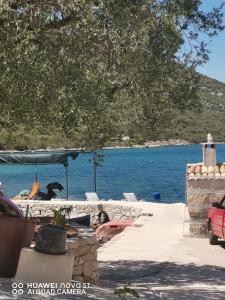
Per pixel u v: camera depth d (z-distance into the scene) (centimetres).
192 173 1691
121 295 778
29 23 782
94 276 910
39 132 1095
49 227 730
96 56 883
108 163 9306
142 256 1359
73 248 828
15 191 4550
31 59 790
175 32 1010
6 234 752
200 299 852
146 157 11388
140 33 902
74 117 928
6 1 744
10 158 2773
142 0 934
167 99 1141
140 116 1197
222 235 1434
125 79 1009
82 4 772
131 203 2628
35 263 717
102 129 1200
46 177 6253
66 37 838
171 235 1720
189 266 1222
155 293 863
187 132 15050
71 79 863
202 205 1670
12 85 829
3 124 1048
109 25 877
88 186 5094
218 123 16000
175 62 1092
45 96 884
